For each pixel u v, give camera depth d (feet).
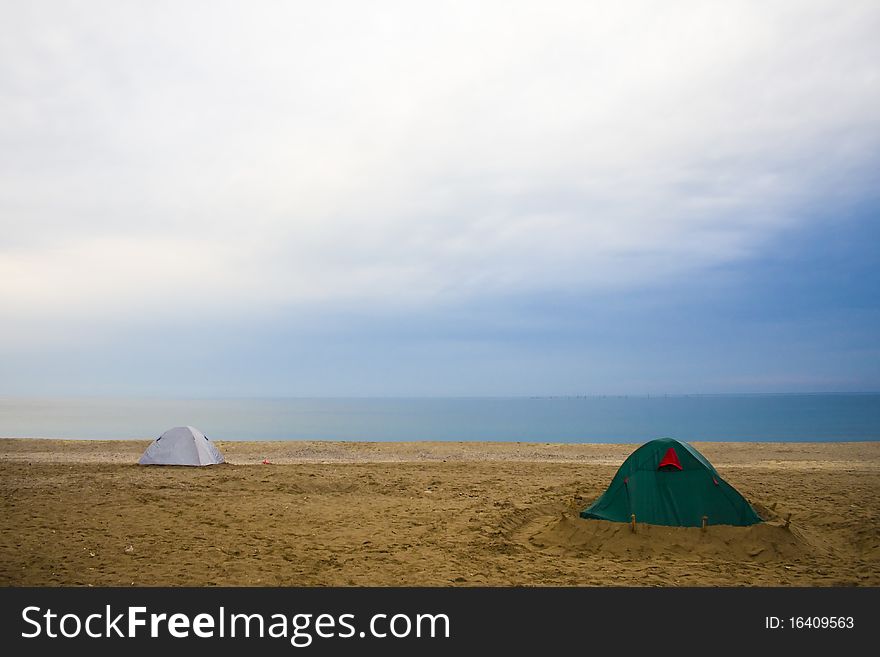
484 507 42.50
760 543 31.04
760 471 62.23
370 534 34.94
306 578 26.78
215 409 446.60
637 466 34.78
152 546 31.42
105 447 88.48
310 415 340.39
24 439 98.48
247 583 26.09
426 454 84.33
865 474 59.36
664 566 29.04
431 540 33.63
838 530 35.83
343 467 63.67
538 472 61.05
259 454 83.25
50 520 36.60
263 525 36.81
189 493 46.78
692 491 33.17
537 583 26.45
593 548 31.86
